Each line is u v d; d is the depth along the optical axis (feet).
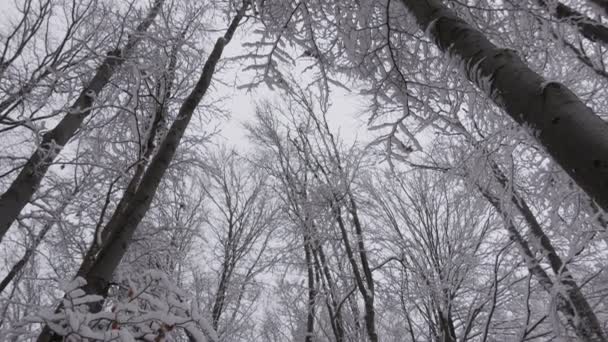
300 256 22.53
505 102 4.49
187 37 13.55
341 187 17.92
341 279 18.88
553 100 3.86
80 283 5.47
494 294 13.14
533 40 8.87
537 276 13.51
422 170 18.67
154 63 12.27
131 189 9.95
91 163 10.48
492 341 17.42
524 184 13.85
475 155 10.87
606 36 10.22
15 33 11.64
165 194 18.07
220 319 23.21
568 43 11.32
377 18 8.75
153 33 12.56
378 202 19.54
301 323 22.17
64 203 14.24
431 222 18.04
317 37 9.95
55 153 11.30
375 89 8.89
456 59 5.33
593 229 11.39
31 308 5.70
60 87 12.36
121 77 13.60
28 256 14.05
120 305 5.63
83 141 14.15
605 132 3.38
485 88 4.77
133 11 13.21
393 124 9.03
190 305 5.99
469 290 17.31
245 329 24.73
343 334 16.17
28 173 11.65
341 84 10.18
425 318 17.17
